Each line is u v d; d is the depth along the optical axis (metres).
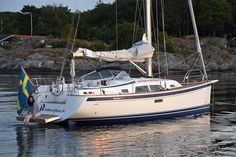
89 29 101.06
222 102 28.95
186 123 20.75
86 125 19.84
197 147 15.95
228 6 106.88
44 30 123.69
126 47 56.34
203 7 104.25
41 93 20.88
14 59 83.75
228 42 101.56
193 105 22.47
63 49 87.31
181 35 104.56
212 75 63.59
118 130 19.17
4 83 50.28
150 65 22.34
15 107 27.58
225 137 17.61
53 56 82.62
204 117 22.44
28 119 20.19
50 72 75.62
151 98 20.73
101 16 111.94
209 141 16.91
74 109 19.25
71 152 15.45
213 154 14.95
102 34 92.56
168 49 81.94
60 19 124.56
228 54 88.00
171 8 103.81
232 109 25.44
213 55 87.12
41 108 20.75
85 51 21.34
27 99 20.75
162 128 19.55
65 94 20.20
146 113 20.72
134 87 20.72
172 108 21.58
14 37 112.38
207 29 106.62
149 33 22.42
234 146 16.05
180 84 22.33
